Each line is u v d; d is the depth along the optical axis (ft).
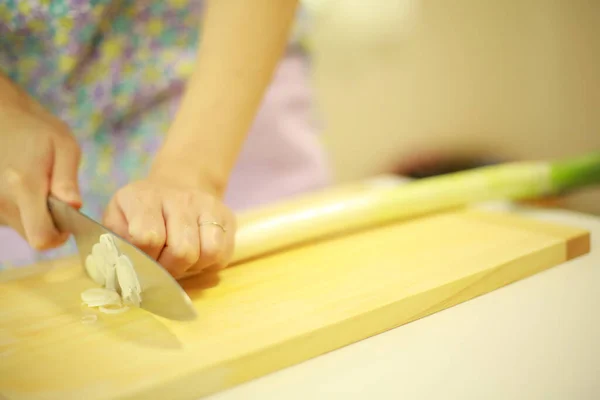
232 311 1.53
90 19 2.45
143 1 2.65
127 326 1.48
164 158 1.96
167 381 1.24
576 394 1.33
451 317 1.63
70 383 1.23
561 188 2.52
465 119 4.99
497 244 1.93
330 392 1.32
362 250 1.96
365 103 4.70
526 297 1.73
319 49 4.40
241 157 3.27
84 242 1.68
